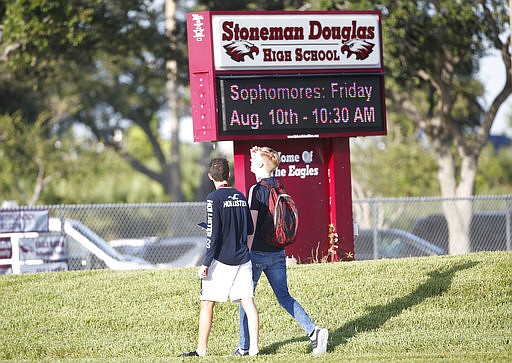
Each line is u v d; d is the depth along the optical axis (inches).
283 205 1466.5
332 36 2300.7
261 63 2239.2
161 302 1925.4
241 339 1518.2
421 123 4603.8
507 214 2979.8
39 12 3895.2
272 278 1489.9
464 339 1603.1
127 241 3316.9
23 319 1851.6
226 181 1461.6
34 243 2647.6
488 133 4485.7
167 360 1440.7
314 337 1483.8
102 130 7701.8
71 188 6732.3
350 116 2319.1
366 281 1998.0
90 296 1988.2
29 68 4581.7
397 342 1593.3
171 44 4653.1
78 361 1492.4
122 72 7062.0
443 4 3878.0
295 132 2268.7
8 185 6274.6
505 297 1881.2
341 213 2359.7
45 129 6692.9
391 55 4050.2
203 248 3344.0
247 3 4375.0
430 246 3223.4
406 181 5679.1
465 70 4680.1
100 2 4242.1
